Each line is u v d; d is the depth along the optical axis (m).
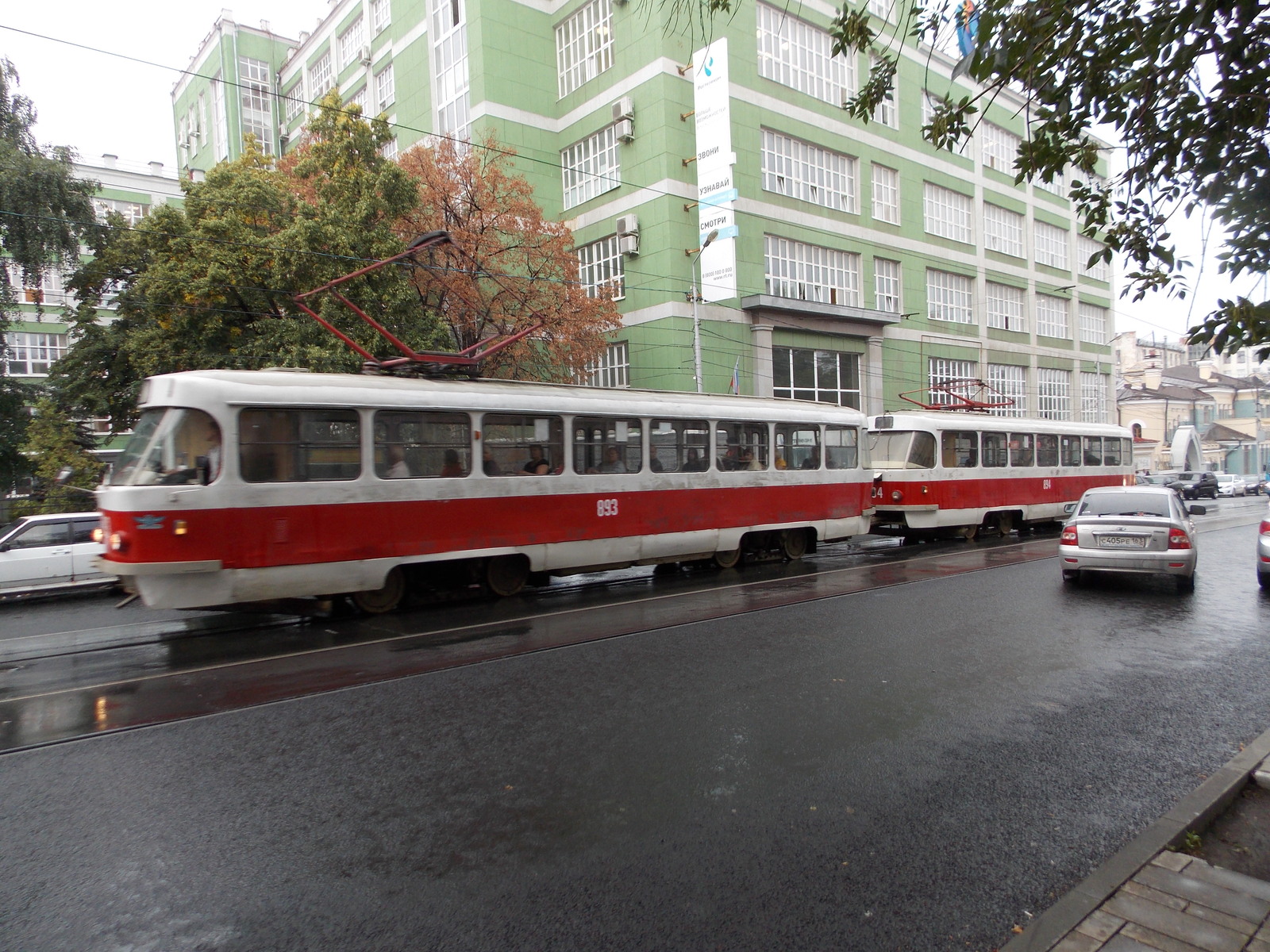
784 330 26.86
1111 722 5.53
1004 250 37.62
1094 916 3.06
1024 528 20.50
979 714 5.66
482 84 26.53
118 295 19.34
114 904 3.37
